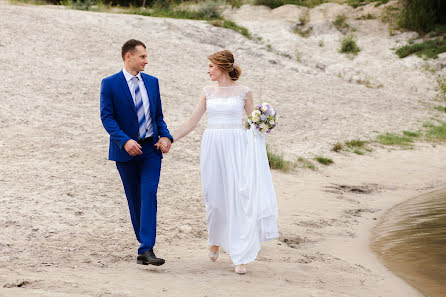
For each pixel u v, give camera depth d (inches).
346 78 1100.5
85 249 251.8
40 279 191.0
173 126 618.8
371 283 234.7
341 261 267.6
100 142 511.8
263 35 1259.8
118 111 226.4
